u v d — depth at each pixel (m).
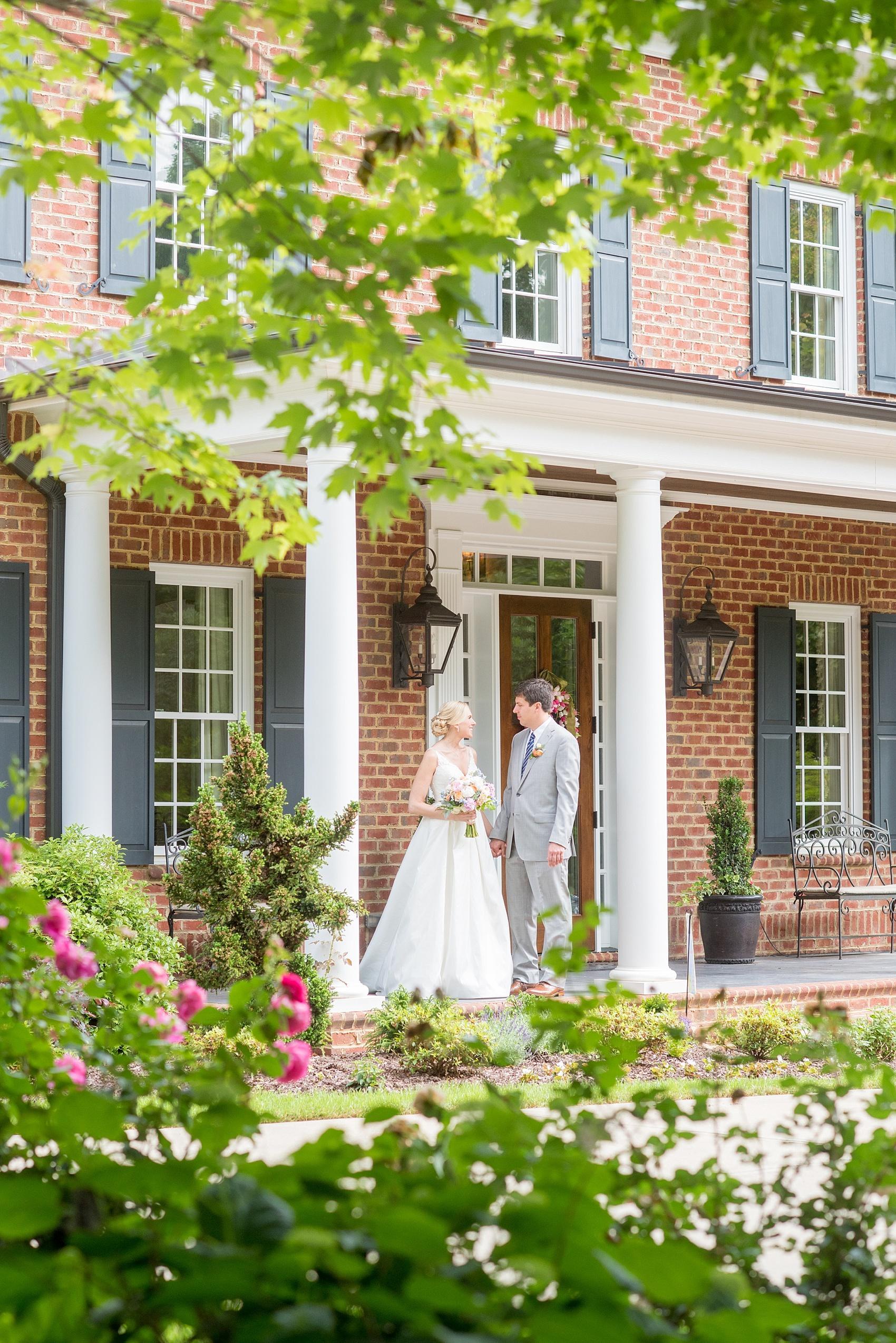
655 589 10.02
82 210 10.03
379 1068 8.14
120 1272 1.67
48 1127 2.11
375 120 3.57
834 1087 2.93
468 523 11.94
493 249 3.35
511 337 11.43
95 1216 1.91
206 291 3.97
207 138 10.34
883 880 13.88
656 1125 6.11
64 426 4.46
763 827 13.28
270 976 3.04
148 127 3.94
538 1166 1.94
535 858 9.98
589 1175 1.83
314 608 8.89
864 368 13.08
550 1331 1.43
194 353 3.83
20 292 9.82
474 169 3.85
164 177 10.35
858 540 14.07
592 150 3.74
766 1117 6.68
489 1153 2.02
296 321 3.80
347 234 3.43
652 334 11.98
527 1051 8.45
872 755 14.01
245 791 8.55
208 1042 7.27
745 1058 3.15
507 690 12.43
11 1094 2.44
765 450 10.45
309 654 8.92
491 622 12.33
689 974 9.50
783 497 12.76
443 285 3.37
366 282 3.36
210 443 4.47
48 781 9.98
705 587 13.23
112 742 10.34
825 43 3.68
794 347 12.95
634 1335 1.47
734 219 12.41
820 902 13.56
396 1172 1.95
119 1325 1.68
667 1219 2.50
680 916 12.83
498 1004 9.40
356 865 8.86
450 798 9.76
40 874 8.27
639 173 3.72
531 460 3.97
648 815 9.87
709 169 12.30
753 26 3.43
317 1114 6.95
